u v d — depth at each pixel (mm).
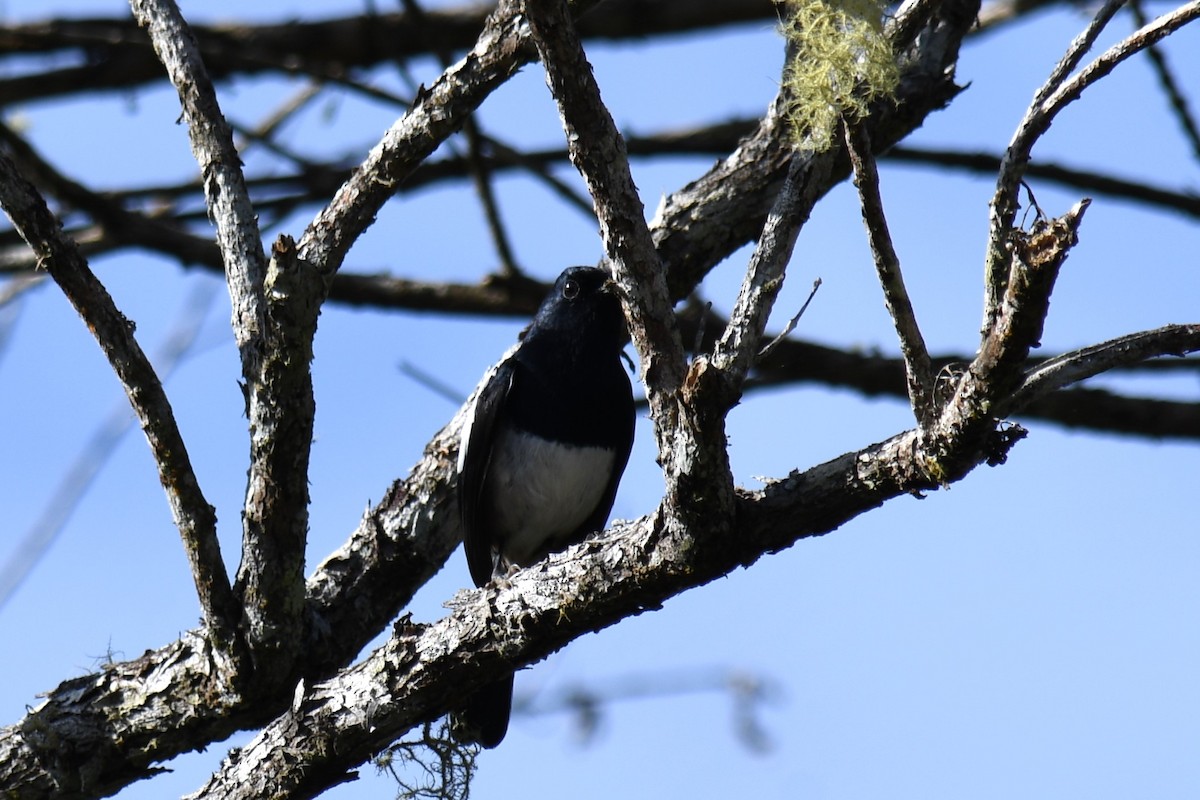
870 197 5469
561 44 5793
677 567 6570
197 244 12250
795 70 5602
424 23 12023
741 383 5973
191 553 7520
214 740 8312
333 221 7754
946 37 10148
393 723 7441
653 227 10078
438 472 9539
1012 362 5258
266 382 7031
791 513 6332
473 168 11812
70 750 8195
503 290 12234
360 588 9062
